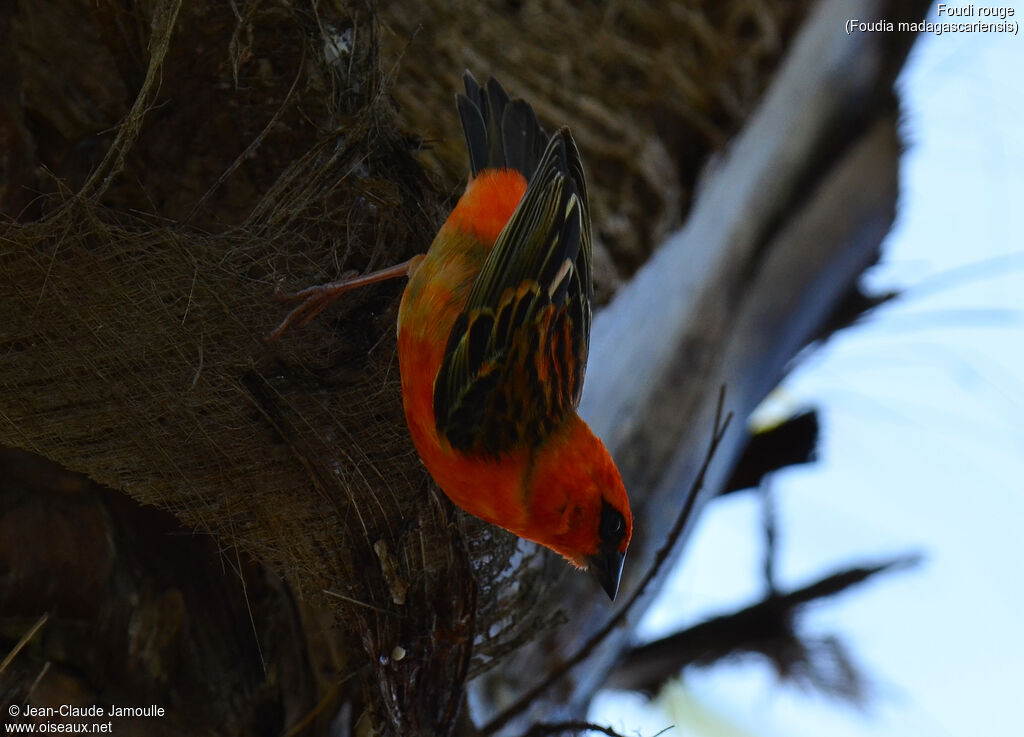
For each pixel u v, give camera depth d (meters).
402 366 7.10
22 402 7.00
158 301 6.69
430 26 12.52
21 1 8.27
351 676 7.46
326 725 8.07
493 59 12.74
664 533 11.43
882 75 15.76
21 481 7.87
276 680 8.13
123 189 7.75
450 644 7.27
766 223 13.98
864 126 15.58
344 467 7.04
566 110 12.80
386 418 7.17
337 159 7.01
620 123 13.02
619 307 12.09
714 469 12.29
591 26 13.79
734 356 12.83
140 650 7.85
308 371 7.06
